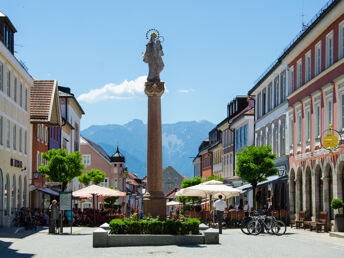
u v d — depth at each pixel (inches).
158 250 748.6
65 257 679.7
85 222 1812.3
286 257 666.8
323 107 1332.4
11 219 1504.7
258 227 1090.7
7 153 1469.0
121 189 4165.8
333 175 1227.2
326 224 1178.6
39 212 1754.4
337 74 1236.5
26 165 1756.9
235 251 736.3
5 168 1441.9
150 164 902.4
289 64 1680.6
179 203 3002.0
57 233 1241.4
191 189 1365.7
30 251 776.3
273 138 1881.2
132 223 845.2
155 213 890.7
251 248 782.5
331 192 1280.8
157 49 928.9
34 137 1920.5
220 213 1136.2
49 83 2017.7
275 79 1879.9
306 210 1464.1
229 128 2667.3
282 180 1710.1
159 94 909.2
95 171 2714.1
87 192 1624.0
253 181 1505.9
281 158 1749.5
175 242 833.5
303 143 1512.1
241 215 1503.4
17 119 1615.4
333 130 1153.4
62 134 2637.8
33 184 1798.7
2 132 1412.4
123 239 823.1
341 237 1012.5
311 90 1440.7
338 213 1147.3
